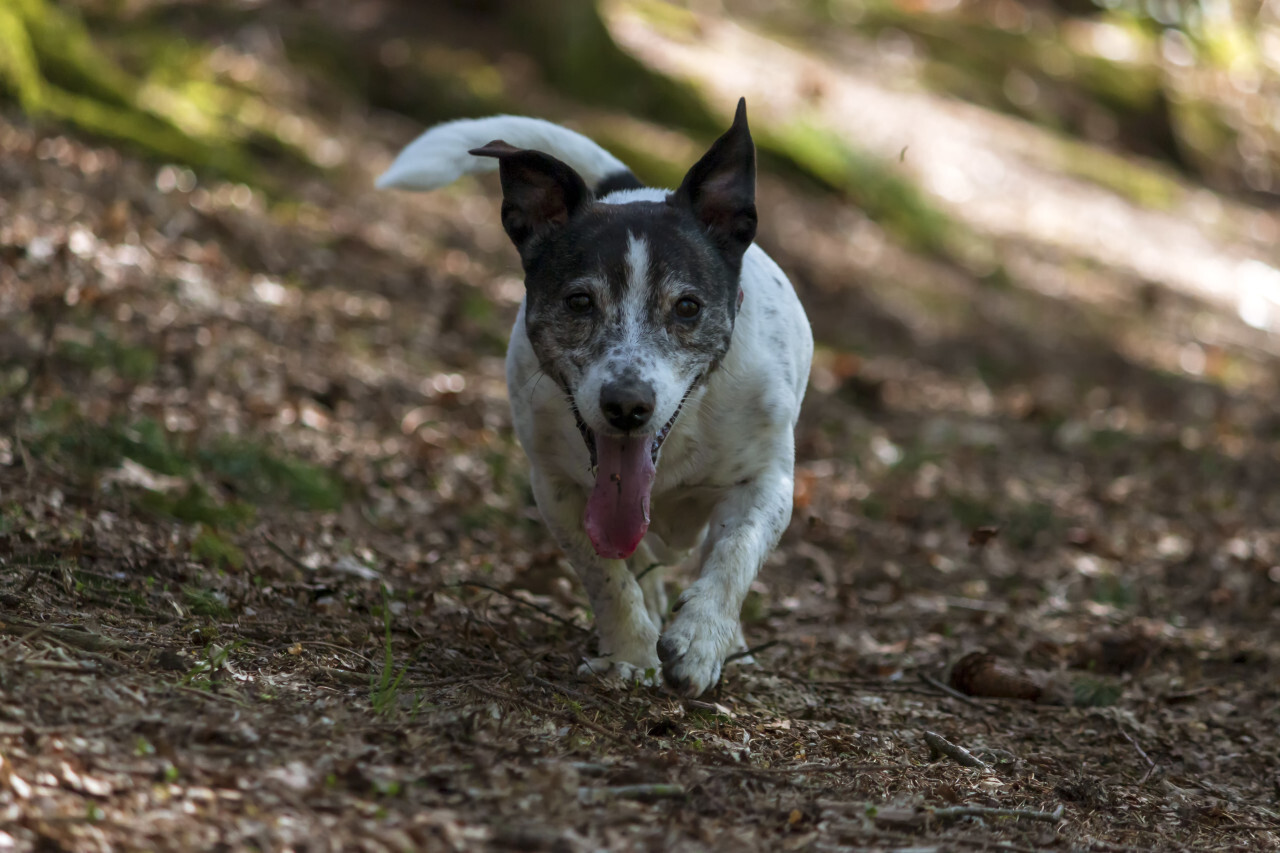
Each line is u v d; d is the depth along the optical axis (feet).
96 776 14.40
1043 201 100.94
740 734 19.97
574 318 21.24
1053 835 17.12
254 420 36.52
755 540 21.71
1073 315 82.33
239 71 70.38
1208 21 151.84
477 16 89.10
